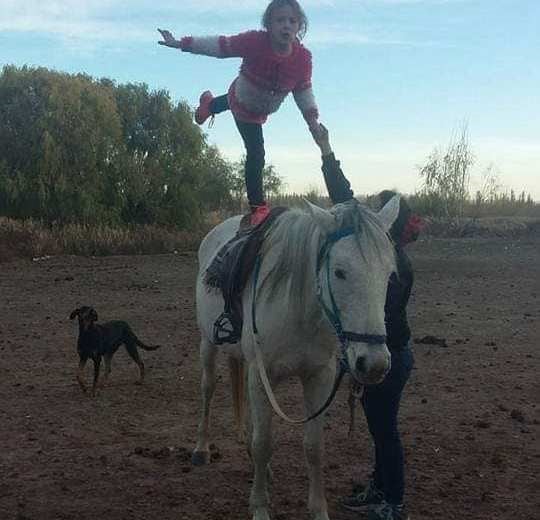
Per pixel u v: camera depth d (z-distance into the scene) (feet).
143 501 18.98
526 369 33.68
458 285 63.72
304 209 16.17
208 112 19.98
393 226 16.24
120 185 112.37
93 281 68.28
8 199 105.29
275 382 16.46
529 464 21.58
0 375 32.99
